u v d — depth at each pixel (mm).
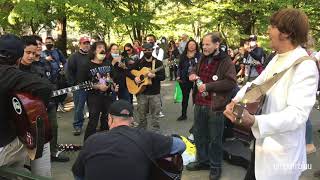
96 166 2623
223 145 5875
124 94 8305
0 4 9914
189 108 9898
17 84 2797
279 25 2289
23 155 3082
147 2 15023
